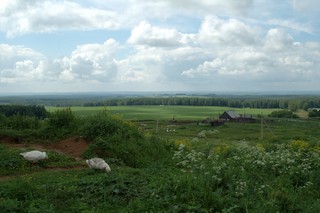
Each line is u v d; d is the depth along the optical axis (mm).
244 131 67500
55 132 17594
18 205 8336
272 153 14258
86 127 17203
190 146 19719
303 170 11781
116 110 127312
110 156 15312
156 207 8727
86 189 9961
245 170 11930
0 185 9906
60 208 8664
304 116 113438
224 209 8422
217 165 11508
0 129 17766
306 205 9172
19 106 46562
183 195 9125
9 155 13359
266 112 133875
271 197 9438
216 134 55281
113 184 10258
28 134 17281
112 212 8547
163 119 97312
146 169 13375
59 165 13344
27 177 11461
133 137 17656
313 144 19844
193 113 127688
